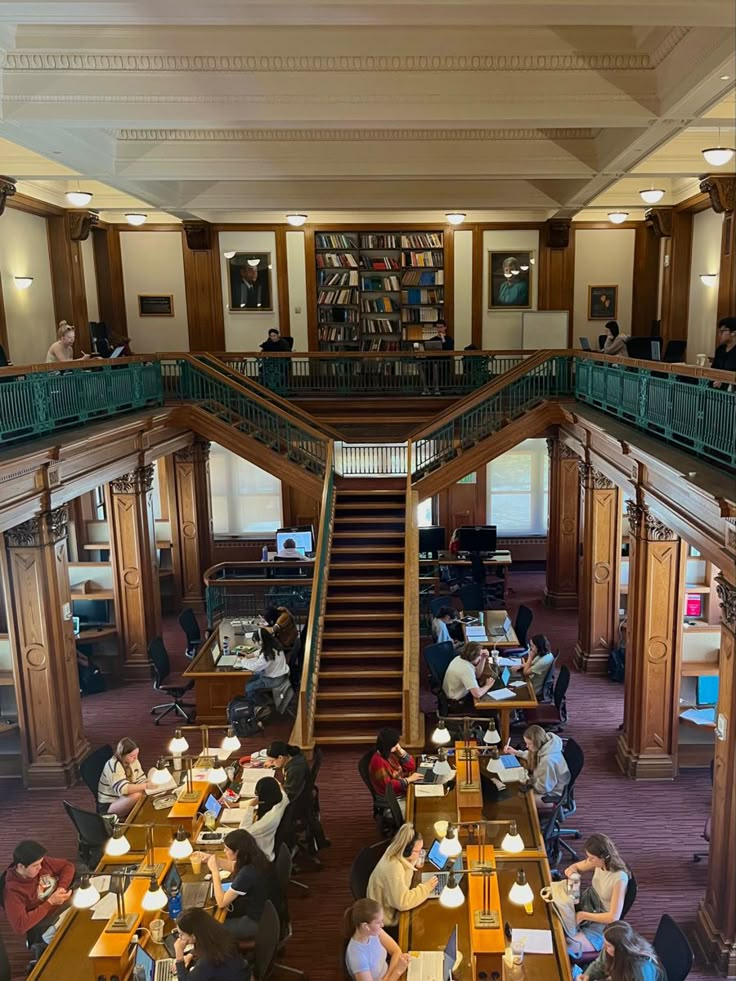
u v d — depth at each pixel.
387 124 8.70
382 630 11.05
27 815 8.86
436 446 13.26
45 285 14.42
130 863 6.21
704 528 6.83
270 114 8.54
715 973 6.44
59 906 6.32
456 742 8.06
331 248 17.14
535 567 17.97
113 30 8.16
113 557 12.20
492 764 7.62
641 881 7.52
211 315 17.19
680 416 7.94
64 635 9.45
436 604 12.41
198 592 15.31
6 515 8.09
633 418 9.70
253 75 8.44
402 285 17.20
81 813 6.82
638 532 9.05
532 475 17.89
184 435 13.56
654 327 16.52
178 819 6.78
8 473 8.08
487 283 17.16
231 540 18.08
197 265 17.03
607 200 15.15
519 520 18.09
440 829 6.46
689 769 9.52
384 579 11.68
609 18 6.19
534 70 8.38
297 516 17.78
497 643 10.85
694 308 15.39
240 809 6.95
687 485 6.83
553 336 16.59
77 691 9.76
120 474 11.20
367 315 17.27
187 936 5.12
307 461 13.40
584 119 8.48
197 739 10.30
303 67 8.40
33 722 9.38
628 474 9.24
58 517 9.28
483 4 5.98
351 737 9.70
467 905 5.59
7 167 11.51
